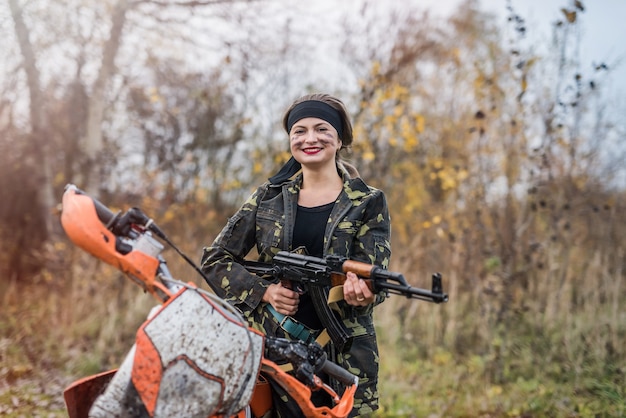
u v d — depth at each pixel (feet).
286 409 8.51
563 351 18.10
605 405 15.51
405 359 19.48
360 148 24.09
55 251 23.11
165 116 28.66
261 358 6.96
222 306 6.92
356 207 8.68
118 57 28.30
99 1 25.90
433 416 15.21
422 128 24.98
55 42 26.76
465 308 21.09
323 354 7.73
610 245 22.33
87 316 20.93
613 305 18.65
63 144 27.66
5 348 18.33
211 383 6.37
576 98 18.92
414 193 25.68
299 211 8.92
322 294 8.20
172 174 27.78
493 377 17.70
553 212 20.27
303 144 8.87
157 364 6.20
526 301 20.06
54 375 17.39
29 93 26.12
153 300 21.68
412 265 22.67
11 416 14.30
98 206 6.61
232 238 8.98
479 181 21.93
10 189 25.52
